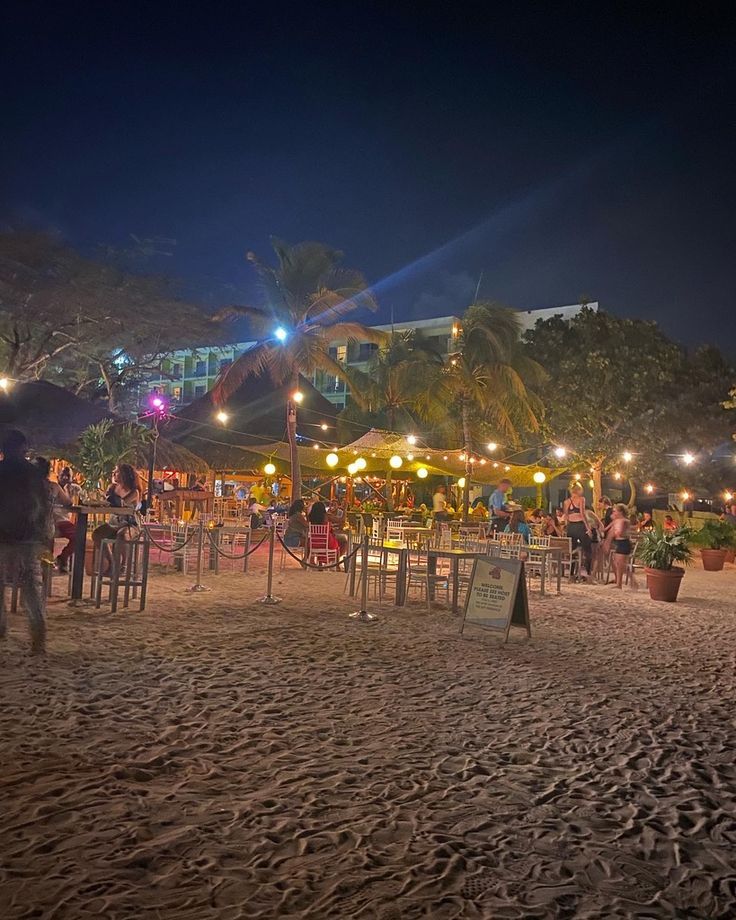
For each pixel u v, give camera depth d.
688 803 4.32
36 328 31.30
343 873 3.29
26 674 6.30
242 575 14.69
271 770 4.50
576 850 3.64
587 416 33.25
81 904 2.92
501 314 31.17
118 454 16.05
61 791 3.99
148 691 6.04
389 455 25.50
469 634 9.53
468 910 3.04
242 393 24.72
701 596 15.25
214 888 3.10
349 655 7.88
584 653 8.69
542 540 16.38
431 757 4.89
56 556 13.96
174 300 32.75
